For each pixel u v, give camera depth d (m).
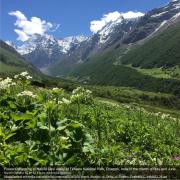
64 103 12.34
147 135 14.59
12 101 13.47
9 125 11.17
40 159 8.64
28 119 10.76
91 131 13.95
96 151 9.62
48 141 9.25
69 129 9.51
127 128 15.80
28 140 9.43
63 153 9.00
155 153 12.37
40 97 12.95
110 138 13.77
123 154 10.82
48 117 9.66
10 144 9.81
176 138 17.31
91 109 21.23
